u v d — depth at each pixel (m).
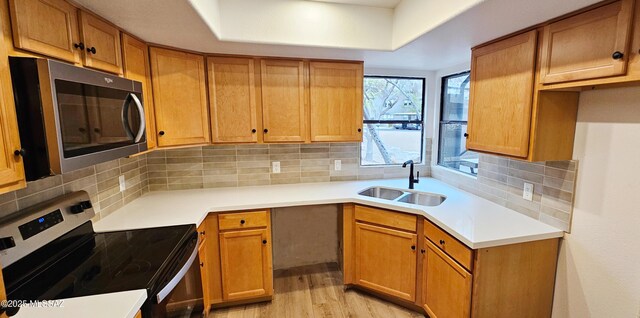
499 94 1.74
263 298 2.36
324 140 2.52
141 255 1.40
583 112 1.53
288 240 2.92
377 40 2.15
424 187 2.66
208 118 2.29
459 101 2.73
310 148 2.83
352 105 2.53
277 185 2.76
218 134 2.31
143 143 1.67
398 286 2.20
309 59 2.41
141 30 1.66
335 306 2.31
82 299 1.05
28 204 1.33
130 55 1.72
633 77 1.10
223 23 1.88
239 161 2.69
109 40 1.52
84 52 1.33
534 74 1.52
